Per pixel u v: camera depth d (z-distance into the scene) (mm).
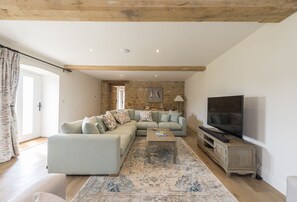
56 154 2533
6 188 2176
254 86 2730
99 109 8672
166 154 3551
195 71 5699
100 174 2537
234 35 2846
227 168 2547
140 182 2338
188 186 2244
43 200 699
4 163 2984
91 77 7504
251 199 1982
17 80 3316
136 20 2002
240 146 2535
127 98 8789
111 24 2457
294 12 1865
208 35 2838
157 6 1700
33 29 2650
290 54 2047
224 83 3846
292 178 1386
